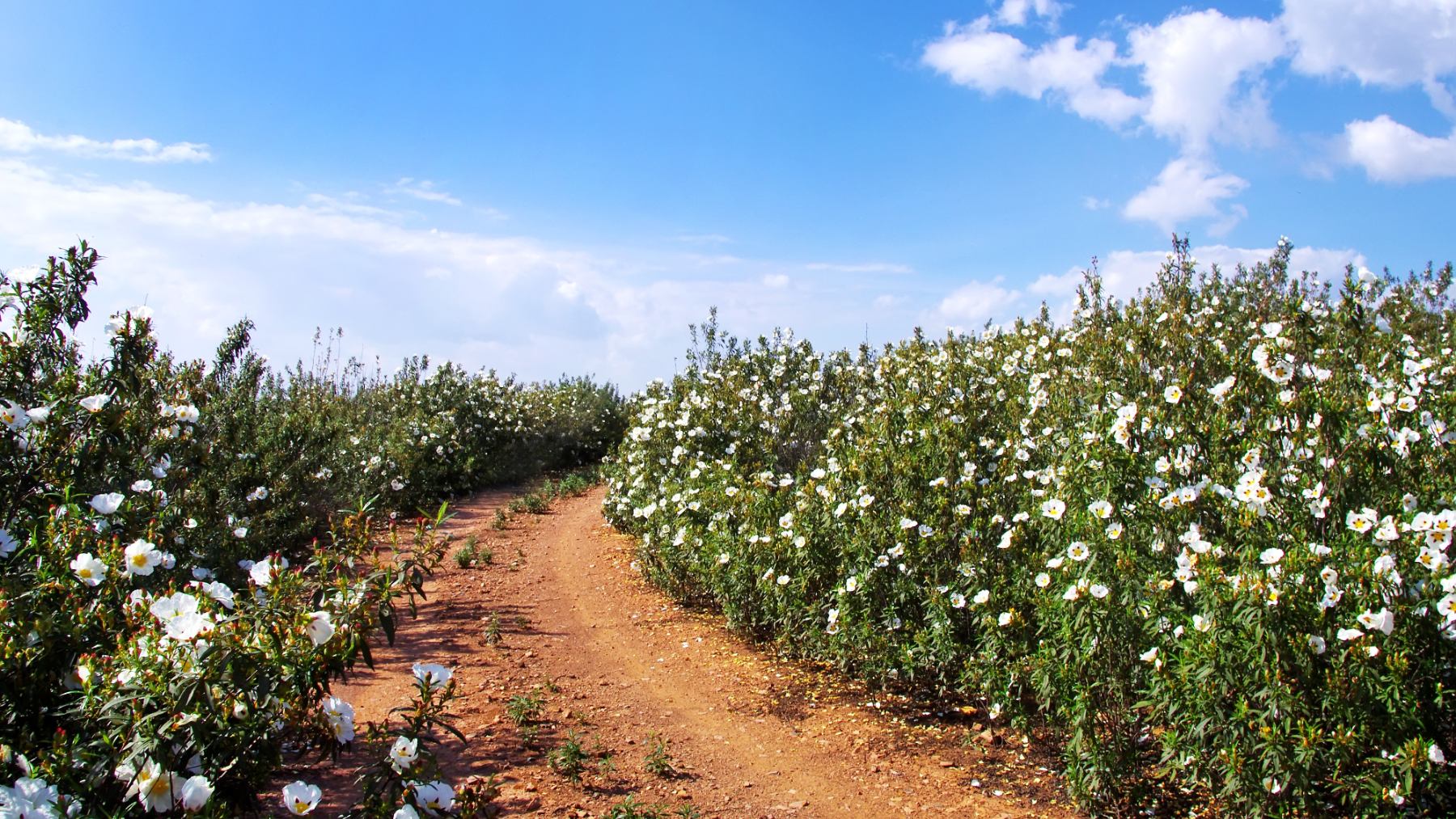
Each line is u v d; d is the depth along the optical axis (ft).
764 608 22.15
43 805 7.38
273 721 9.36
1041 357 24.63
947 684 17.75
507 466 59.06
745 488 25.03
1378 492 13.12
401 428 47.93
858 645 18.06
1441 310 27.53
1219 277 26.96
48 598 10.45
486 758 14.80
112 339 14.97
